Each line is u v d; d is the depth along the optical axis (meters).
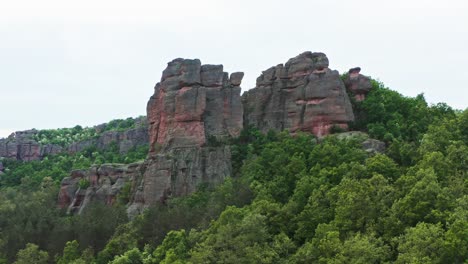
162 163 136.25
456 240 75.62
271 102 146.50
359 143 124.19
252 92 151.00
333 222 91.88
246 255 88.94
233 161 137.12
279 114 144.75
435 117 139.88
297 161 118.19
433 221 84.88
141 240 119.75
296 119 141.00
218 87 144.75
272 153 126.56
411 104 145.62
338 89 138.75
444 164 99.44
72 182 169.00
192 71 144.12
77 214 154.50
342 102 137.88
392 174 104.06
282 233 95.19
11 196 188.12
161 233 117.69
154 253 107.31
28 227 143.12
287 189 113.94
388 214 89.31
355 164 105.50
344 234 88.94
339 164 115.38
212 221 106.62
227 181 126.06
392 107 143.38
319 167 114.06
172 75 146.75
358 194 91.81
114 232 128.25
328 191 99.94
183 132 140.25
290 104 143.62
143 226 121.19
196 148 137.75
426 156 103.12
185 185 134.25
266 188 114.00
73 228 133.62
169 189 133.50
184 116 140.75
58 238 131.12
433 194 87.44
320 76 140.75
